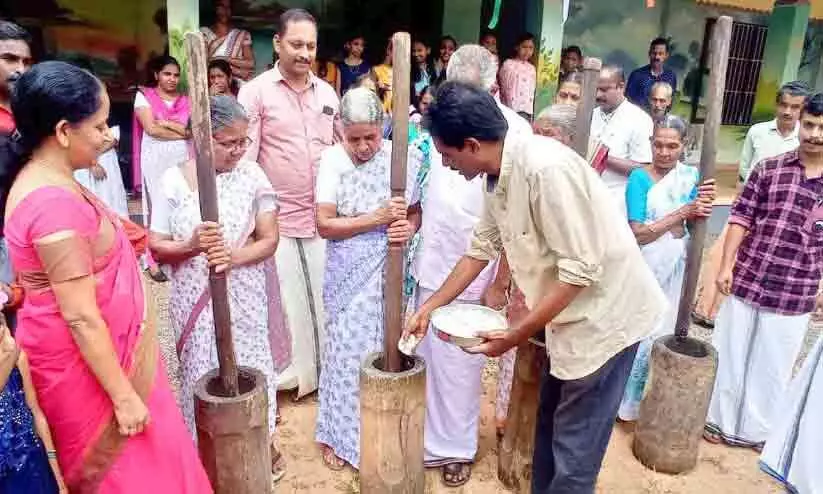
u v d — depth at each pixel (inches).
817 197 104.8
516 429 101.0
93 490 68.9
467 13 343.6
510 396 102.3
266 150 119.1
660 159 112.1
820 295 109.3
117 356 65.1
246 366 89.4
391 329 86.5
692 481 108.6
